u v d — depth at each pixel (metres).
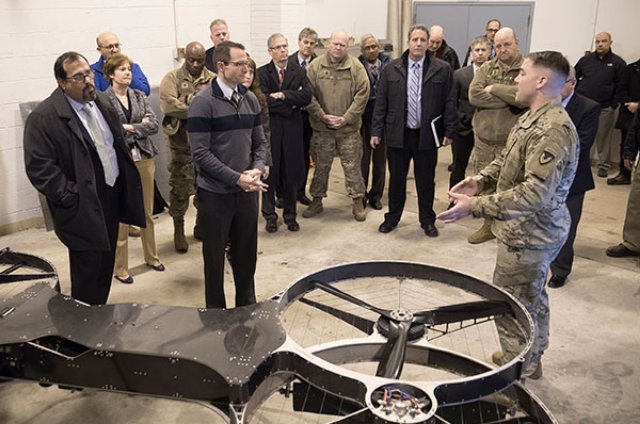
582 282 3.71
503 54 3.80
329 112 4.55
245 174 2.80
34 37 4.36
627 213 4.00
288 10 5.84
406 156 4.36
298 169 4.46
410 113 4.21
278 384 1.76
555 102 2.15
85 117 2.62
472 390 1.56
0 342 1.82
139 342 1.78
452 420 1.82
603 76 5.70
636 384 2.70
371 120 4.89
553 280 3.65
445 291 3.51
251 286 3.21
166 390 1.76
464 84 4.65
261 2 5.86
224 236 2.96
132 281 3.68
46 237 4.42
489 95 3.89
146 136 3.58
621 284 3.69
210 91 2.75
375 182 5.02
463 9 7.05
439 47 5.49
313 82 4.54
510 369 1.62
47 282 2.32
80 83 2.47
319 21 6.63
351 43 6.79
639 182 3.89
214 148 2.81
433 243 4.35
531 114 2.20
